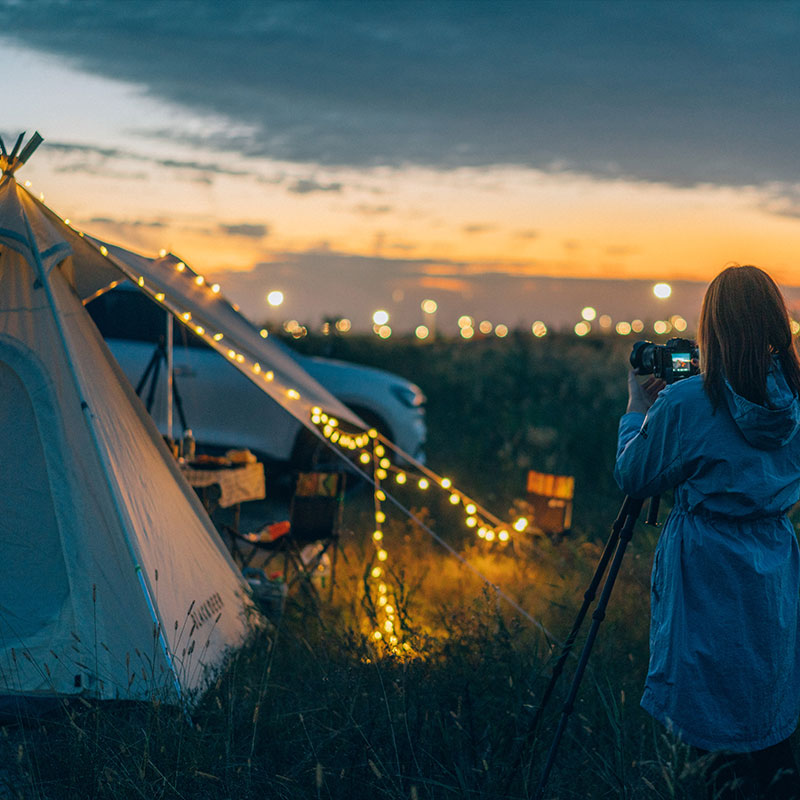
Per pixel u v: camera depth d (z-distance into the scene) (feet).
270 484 28.89
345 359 48.21
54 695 11.78
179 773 9.93
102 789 9.65
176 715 11.32
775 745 8.77
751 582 8.28
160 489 14.11
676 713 8.39
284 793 10.12
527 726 11.25
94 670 12.00
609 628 15.16
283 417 27.02
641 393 9.61
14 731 11.60
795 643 8.66
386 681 11.71
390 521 23.63
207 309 17.88
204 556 14.52
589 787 10.46
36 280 13.21
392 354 49.29
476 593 17.80
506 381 43.19
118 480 12.87
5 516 12.82
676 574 8.54
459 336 67.05
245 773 10.14
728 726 8.29
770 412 8.01
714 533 8.41
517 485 28.04
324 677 11.98
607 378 42.42
